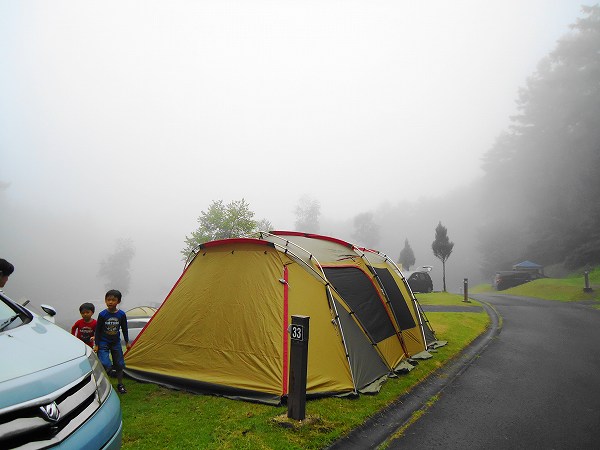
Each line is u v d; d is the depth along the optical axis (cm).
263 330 634
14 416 244
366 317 737
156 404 574
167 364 683
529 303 1873
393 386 660
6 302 375
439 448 455
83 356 334
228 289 695
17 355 288
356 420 518
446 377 730
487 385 682
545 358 863
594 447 460
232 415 530
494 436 486
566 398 620
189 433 473
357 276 779
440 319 1318
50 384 273
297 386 502
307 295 664
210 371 640
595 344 995
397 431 499
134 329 1202
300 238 833
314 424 500
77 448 262
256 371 608
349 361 639
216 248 762
